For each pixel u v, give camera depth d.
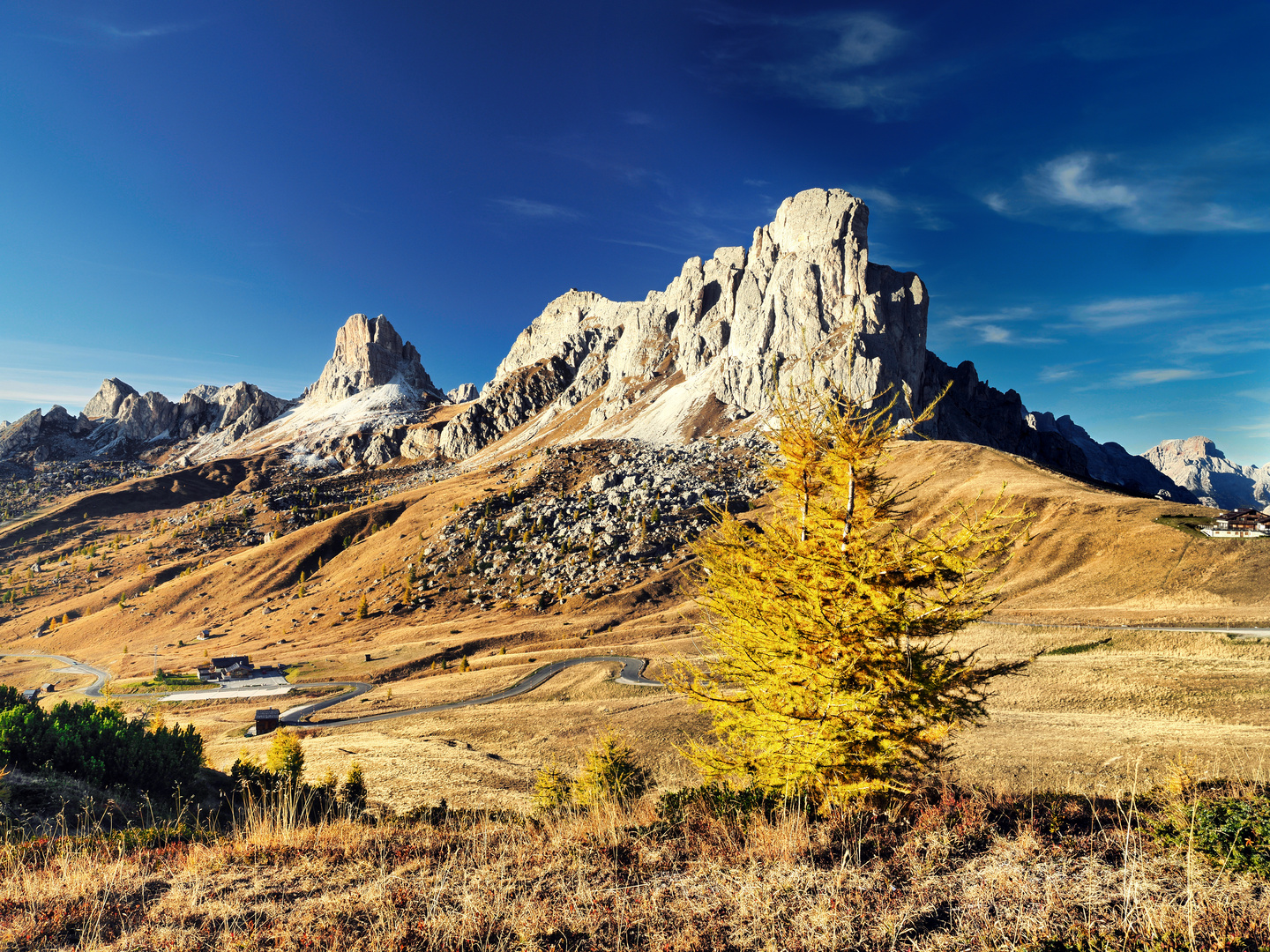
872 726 10.36
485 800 33.66
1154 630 58.06
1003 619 72.44
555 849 7.66
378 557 194.38
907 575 11.05
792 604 10.89
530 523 191.38
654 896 6.00
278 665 133.38
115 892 7.18
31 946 5.89
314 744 62.25
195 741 23.69
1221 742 28.16
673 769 40.00
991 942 4.86
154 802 18.34
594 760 27.69
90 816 14.99
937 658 11.00
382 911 5.91
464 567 175.00
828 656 10.93
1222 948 4.38
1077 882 5.68
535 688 88.31
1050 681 47.34
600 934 5.39
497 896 6.17
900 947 4.92
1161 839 6.25
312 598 181.88
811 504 12.15
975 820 7.38
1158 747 28.39
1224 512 92.06
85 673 146.25
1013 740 33.38
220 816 19.39
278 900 6.65
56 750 18.17
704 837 7.86
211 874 7.65
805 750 10.24
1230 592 73.12
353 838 8.96
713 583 12.05
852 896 5.73
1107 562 89.31
